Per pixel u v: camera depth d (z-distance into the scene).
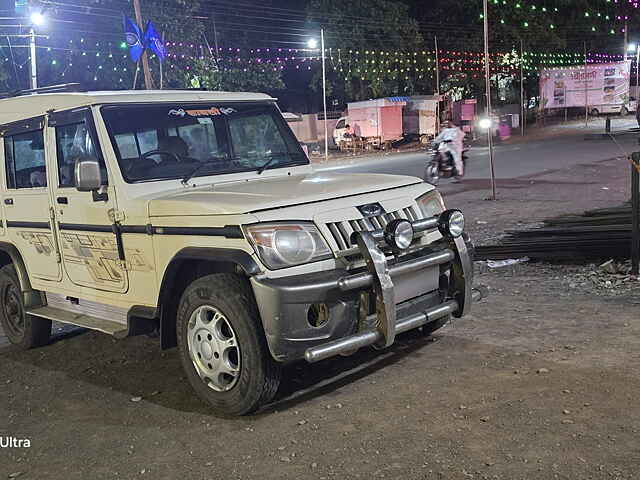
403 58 36.53
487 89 13.70
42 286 5.91
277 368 4.13
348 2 34.75
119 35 22.92
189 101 5.41
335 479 3.38
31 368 5.73
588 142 28.86
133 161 4.91
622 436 3.54
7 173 6.17
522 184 16.16
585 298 6.28
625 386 4.16
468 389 4.32
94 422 4.42
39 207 5.68
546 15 41.47
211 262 4.46
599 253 7.58
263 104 5.84
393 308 4.11
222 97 5.62
